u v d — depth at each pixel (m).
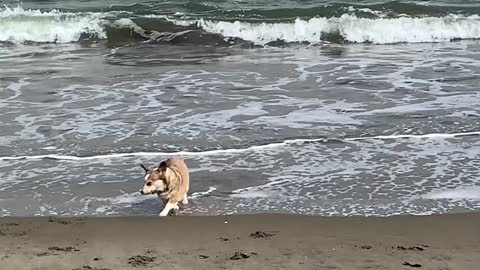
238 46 19.62
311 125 11.94
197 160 10.77
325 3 24.12
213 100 13.10
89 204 9.71
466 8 23.20
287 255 8.35
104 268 8.14
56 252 8.45
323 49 18.97
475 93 13.41
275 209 9.54
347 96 13.31
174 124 12.01
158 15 22.44
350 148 11.13
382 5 23.30
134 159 10.82
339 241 8.63
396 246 8.52
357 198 9.77
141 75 14.80
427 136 11.51
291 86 13.93
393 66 15.60
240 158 10.83
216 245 8.59
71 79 14.47
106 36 20.89
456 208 9.51
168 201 9.44
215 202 9.69
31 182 10.22
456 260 8.22
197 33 20.73
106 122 12.10
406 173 10.39
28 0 25.98
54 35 20.81
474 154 10.93
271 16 22.59
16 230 8.94
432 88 13.71
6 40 20.58
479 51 18.02
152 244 8.62
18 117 12.30
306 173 10.41
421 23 21.12
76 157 10.86
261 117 12.29
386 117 12.26
